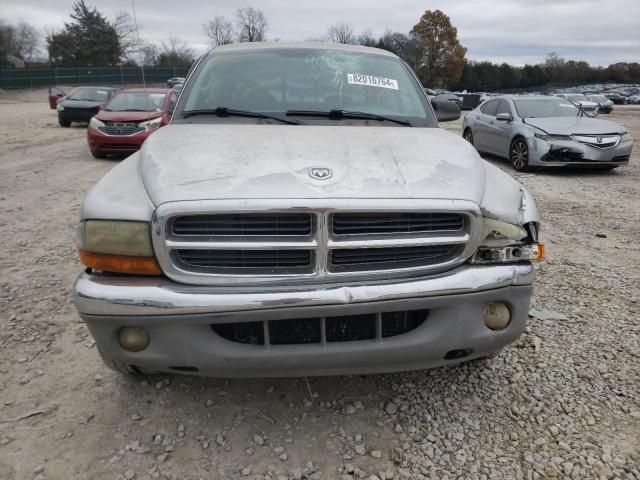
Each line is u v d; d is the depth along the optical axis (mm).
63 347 2996
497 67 88188
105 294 1975
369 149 2492
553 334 3182
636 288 3908
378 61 3684
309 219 2023
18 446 2195
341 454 2176
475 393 2596
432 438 2273
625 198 7227
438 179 2236
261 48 3656
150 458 2139
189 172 2168
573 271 4277
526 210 2301
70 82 51875
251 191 2016
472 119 11547
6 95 44812
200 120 3131
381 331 2096
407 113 3318
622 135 8984
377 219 2072
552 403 2516
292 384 2650
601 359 2900
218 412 2430
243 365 2043
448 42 77062
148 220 1998
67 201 6746
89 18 57719
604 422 2379
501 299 2182
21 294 3729
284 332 2045
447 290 2064
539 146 8969
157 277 2041
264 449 2197
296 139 2598
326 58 3584
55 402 2490
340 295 1978
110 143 10148
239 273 2025
